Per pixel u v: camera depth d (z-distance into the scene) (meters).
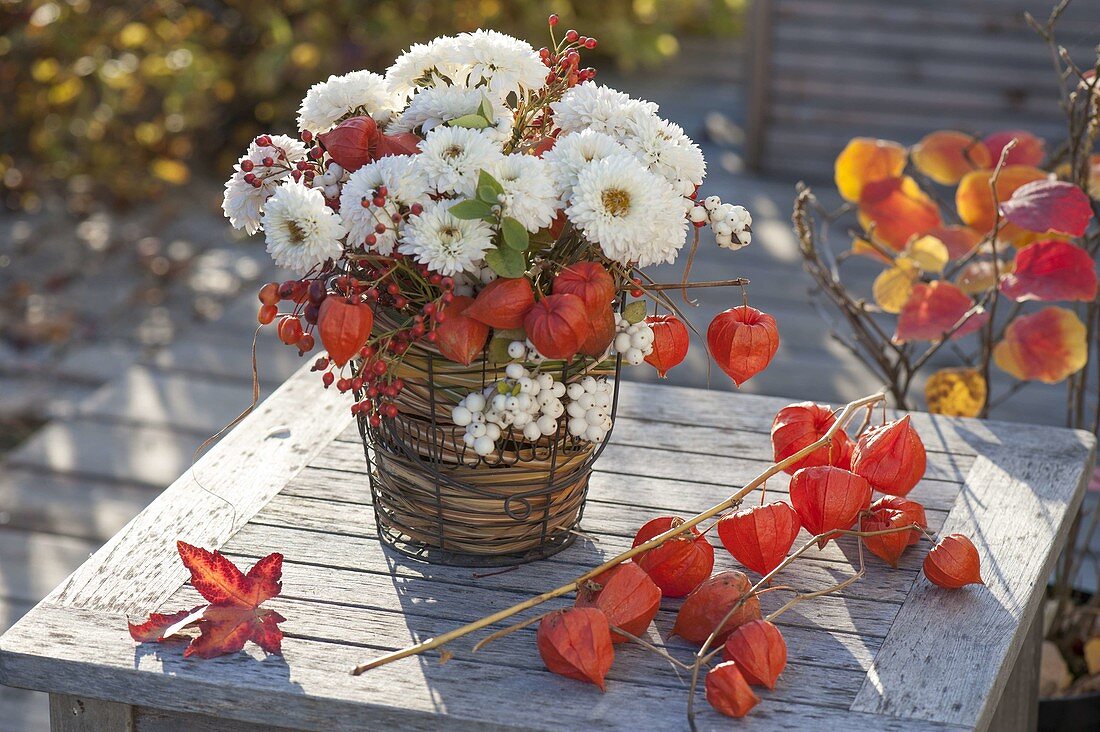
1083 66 4.19
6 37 4.61
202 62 4.75
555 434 1.58
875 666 1.53
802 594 1.61
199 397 3.17
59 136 4.73
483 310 1.51
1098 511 2.07
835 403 2.99
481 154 1.50
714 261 3.87
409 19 5.19
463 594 1.60
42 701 2.23
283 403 1.86
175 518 1.69
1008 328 1.99
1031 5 4.20
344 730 1.50
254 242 4.32
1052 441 1.82
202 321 3.69
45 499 2.73
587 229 1.49
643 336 1.56
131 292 3.91
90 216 4.52
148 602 1.59
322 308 1.49
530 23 5.64
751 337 1.59
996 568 1.63
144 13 4.81
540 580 1.62
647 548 1.57
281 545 1.65
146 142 4.82
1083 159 1.96
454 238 1.49
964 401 2.01
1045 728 1.95
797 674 1.52
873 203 2.01
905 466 1.64
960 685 1.51
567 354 1.51
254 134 5.07
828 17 4.43
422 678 1.52
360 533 1.67
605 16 5.97
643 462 1.78
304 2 4.93
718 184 4.56
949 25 4.31
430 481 1.60
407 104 1.61
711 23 6.75
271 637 1.54
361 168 1.53
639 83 5.81
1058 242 1.86
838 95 4.52
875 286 1.98
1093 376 3.08
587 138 1.52
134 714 1.57
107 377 3.38
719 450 1.80
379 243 1.50
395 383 1.54
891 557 1.63
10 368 3.44
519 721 1.48
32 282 3.97
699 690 1.51
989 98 4.34
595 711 1.49
